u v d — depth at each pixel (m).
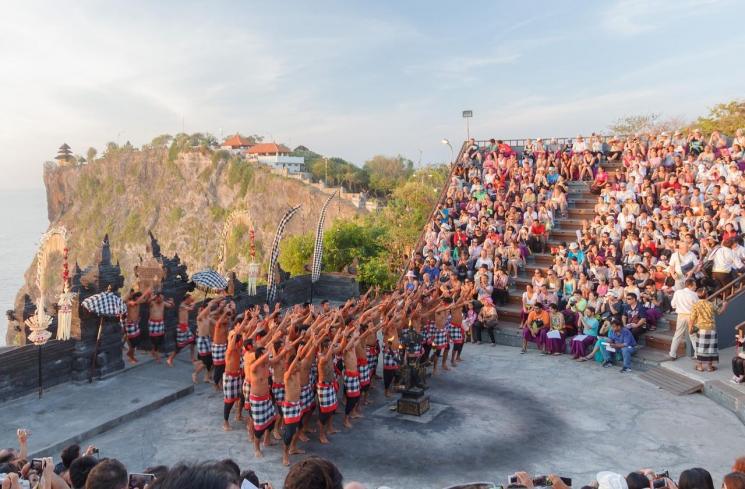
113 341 16.31
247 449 12.15
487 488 8.56
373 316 15.09
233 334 12.98
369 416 14.06
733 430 12.96
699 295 16.77
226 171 123.00
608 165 28.69
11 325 15.92
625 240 21.12
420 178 65.69
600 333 18.16
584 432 12.96
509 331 20.80
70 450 6.95
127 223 132.38
